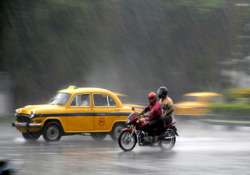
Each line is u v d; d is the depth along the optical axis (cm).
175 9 10981
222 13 11381
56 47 9712
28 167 3023
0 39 9156
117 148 4169
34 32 9469
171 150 4044
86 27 9831
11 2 9112
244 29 11775
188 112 8162
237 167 3062
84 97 4819
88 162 3262
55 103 4809
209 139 5075
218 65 11644
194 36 11262
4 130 6272
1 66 9344
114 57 10612
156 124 4072
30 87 9800
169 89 11462
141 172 2844
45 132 4669
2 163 2083
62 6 9456
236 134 5797
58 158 3459
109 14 10206
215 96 8494
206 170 2936
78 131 4753
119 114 4875
